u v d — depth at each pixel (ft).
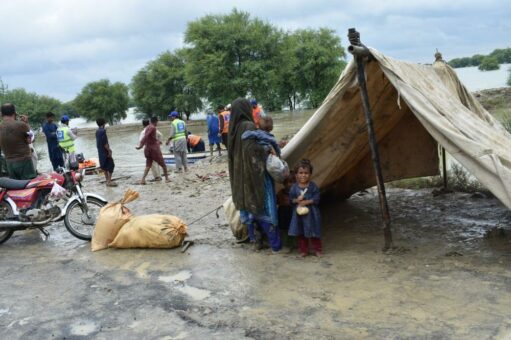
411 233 21.72
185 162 49.88
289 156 21.07
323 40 255.29
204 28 195.42
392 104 22.29
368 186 28.35
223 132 54.29
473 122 19.15
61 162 47.34
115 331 14.21
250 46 188.96
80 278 18.78
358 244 20.72
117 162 69.31
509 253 18.06
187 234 22.57
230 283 17.26
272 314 14.53
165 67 286.66
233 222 21.83
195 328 14.05
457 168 31.30
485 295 14.67
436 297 14.79
